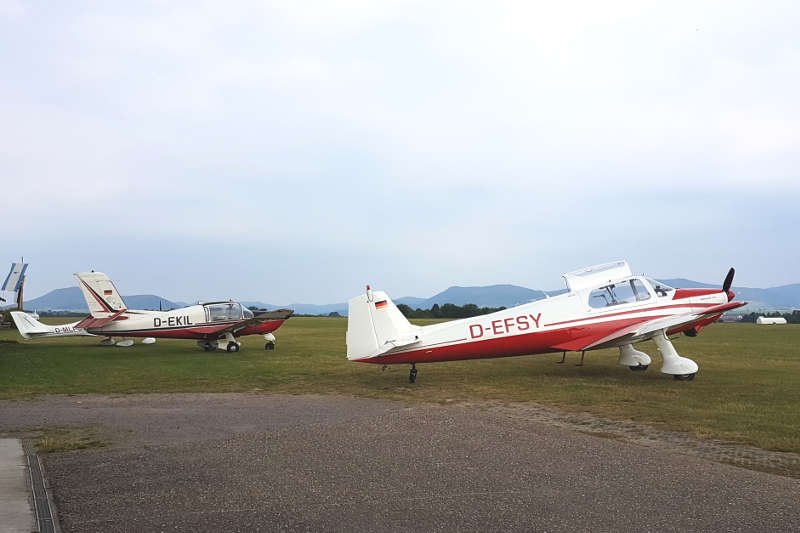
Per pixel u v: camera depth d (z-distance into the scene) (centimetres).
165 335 2239
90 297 2270
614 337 1265
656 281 1413
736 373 1348
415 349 1266
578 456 589
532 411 920
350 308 1287
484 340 1281
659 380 1255
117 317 2245
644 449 623
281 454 614
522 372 1433
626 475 526
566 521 418
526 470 543
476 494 479
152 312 2264
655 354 1862
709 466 561
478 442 640
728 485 498
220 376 1459
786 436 715
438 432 679
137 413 950
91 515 448
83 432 795
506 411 927
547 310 1318
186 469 574
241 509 456
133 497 491
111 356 2041
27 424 858
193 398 1124
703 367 1464
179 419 891
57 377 1455
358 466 564
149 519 438
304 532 408
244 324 2209
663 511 436
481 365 1605
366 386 1256
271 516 440
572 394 1074
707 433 735
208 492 500
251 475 546
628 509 441
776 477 526
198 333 2245
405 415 762
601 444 638
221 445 665
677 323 1233
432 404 1010
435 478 523
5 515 446
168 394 1182
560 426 802
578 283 1373
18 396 1164
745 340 2417
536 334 1297
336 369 1585
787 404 947
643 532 397
